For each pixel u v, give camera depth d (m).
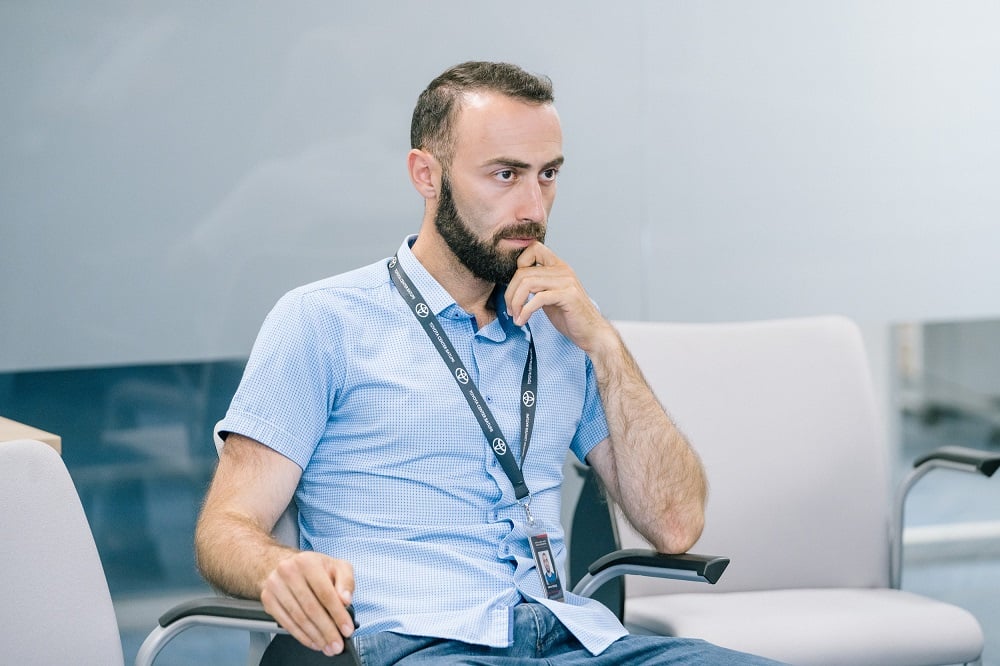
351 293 2.20
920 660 2.47
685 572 2.20
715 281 4.11
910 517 4.59
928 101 4.21
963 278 4.30
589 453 2.41
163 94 3.58
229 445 2.10
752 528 2.78
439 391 2.16
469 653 2.01
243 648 3.58
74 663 1.92
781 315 4.17
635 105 4.00
